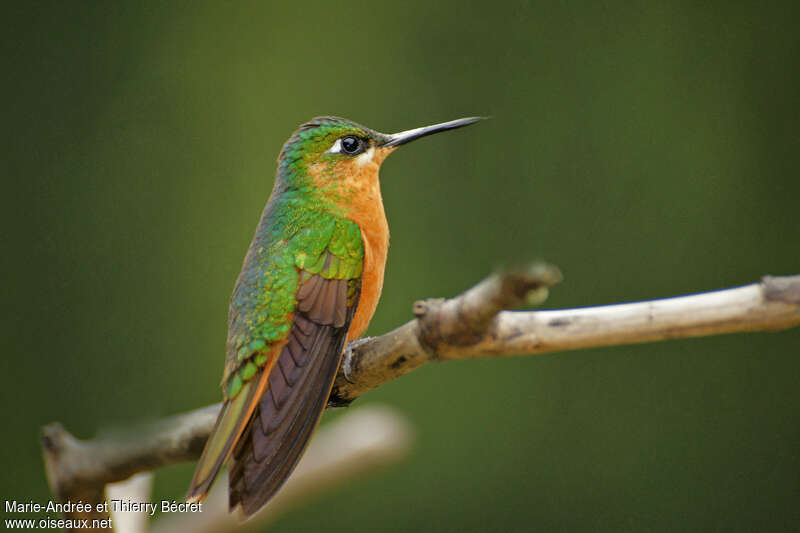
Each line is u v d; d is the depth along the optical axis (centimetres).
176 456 581
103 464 565
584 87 1319
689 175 1272
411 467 1219
